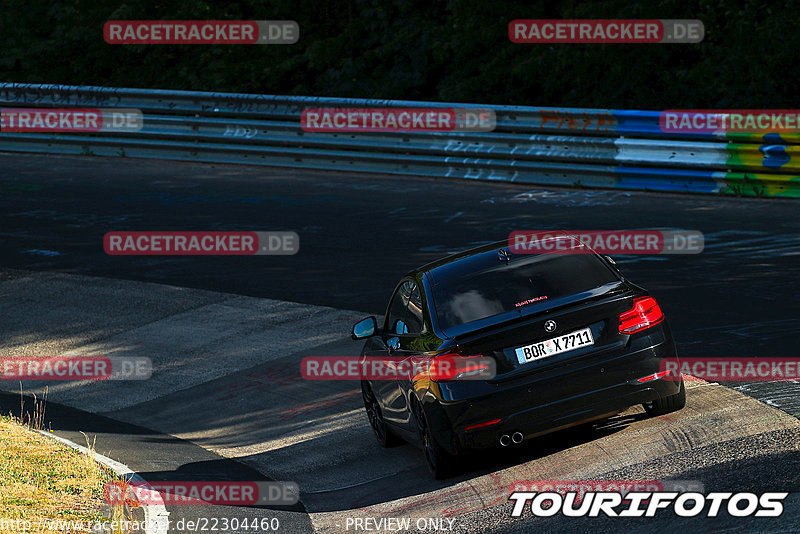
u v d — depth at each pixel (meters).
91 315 52.56
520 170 65.19
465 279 27.56
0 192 76.81
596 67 76.88
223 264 56.78
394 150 70.94
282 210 64.75
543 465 26.16
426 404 25.66
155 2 101.75
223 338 46.72
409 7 91.44
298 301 49.16
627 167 60.78
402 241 55.47
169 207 68.31
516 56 82.88
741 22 73.75
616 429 27.53
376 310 45.91
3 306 55.50
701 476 23.02
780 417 26.19
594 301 25.34
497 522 22.91
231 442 35.28
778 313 36.72
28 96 88.50
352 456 31.67
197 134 80.00
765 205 53.88
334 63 90.88
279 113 76.31
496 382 24.77
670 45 76.88
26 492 27.08
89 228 65.94
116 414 40.56
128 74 101.38
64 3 106.69
